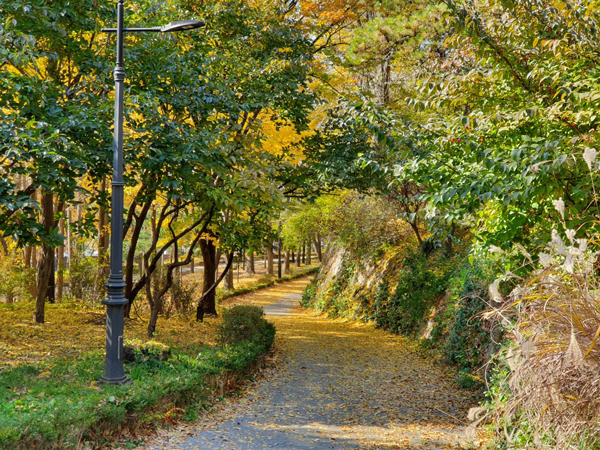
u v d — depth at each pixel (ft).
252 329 36.70
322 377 34.96
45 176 23.35
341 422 24.41
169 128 29.99
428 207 18.53
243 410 26.04
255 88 40.52
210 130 33.32
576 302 7.61
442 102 20.20
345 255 79.77
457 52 24.45
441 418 25.35
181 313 52.34
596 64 18.40
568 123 16.35
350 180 43.96
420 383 33.53
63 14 27.35
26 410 17.06
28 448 14.99
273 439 21.17
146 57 32.55
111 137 27.81
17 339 31.63
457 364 37.32
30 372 23.35
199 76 34.53
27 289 61.21
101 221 57.00
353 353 44.83
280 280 136.56
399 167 18.74
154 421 21.47
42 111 26.61
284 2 49.52
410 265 58.23
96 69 30.68
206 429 22.20
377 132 18.66
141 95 28.25
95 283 54.90
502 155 16.20
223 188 33.19
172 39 31.32
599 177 14.23
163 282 51.93
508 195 15.20
